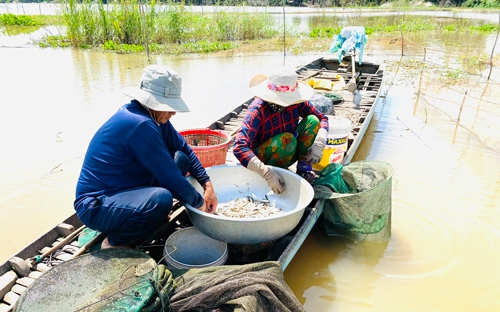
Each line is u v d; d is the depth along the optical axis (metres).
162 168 2.26
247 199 3.02
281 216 2.36
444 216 3.70
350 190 3.44
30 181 4.36
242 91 7.97
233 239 2.41
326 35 17.12
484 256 3.17
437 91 8.17
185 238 2.65
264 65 10.88
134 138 2.21
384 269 3.05
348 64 8.35
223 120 5.29
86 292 1.84
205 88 8.20
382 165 3.33
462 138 5.64
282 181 2.90
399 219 3.65
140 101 2.25
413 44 14.91
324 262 3.13
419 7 30.52
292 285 2.91
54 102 7.14
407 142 5.50
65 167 4.68
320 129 3.21
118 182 2.30
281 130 3.08
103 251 2.11
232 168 3.11
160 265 2.01
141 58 11.88
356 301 2.75
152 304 1.85
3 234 3.48
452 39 16.45
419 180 4.39
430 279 2.94
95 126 5.98
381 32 18.41
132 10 14.15
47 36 15.15
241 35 16.11
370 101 6.19
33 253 2.62
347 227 3.18
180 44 14.67
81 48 13.52
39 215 3.76
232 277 2.02
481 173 4.58
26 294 1.81
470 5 31.12
